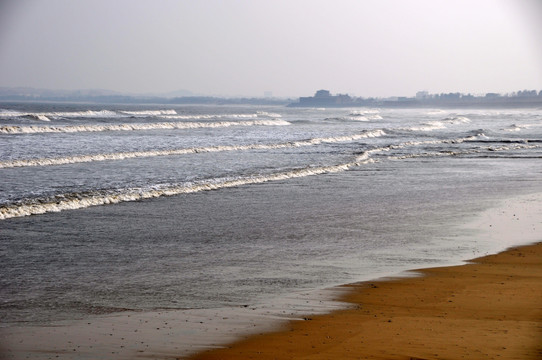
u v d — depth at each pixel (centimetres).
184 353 754
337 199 2161
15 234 1498
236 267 1221
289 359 735
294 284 1095
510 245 1437
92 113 9806
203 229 1611
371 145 4775
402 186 2531
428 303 977
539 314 925
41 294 1025
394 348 771
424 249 1392
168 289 1059
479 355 745
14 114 8344
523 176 2930
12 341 795
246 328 852
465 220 1767
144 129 6638
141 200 2058
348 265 1241
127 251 1355
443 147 4731
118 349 768
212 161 3362
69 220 1689
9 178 2484
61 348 771
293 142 4722
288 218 1788
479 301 988
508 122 11162
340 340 801
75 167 2934
